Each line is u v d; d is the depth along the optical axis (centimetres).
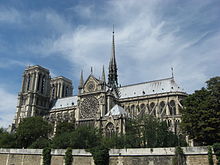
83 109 12688
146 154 5344
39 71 16975
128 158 5509
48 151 6606
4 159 7669
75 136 7831
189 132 6831
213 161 4634
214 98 6606
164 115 11788
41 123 10625
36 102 16125
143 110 12800
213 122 6009
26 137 10006
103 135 9550
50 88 18175
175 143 7600
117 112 10519
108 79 15350
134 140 7562
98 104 12231
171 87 13088
